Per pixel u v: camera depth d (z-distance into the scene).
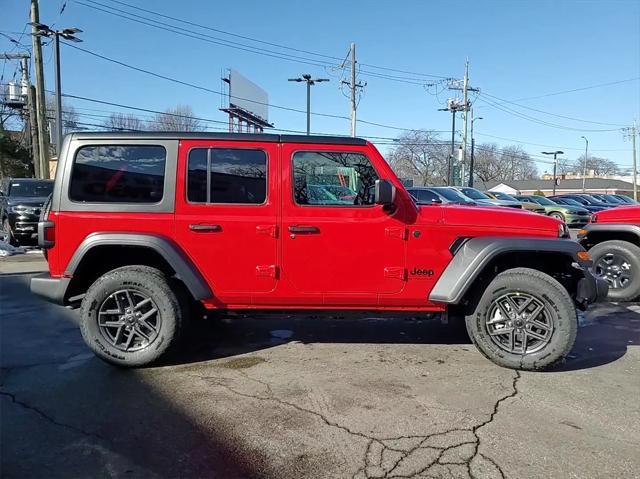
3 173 41.75
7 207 12.88
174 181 4.29
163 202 4.29
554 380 4.17
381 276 4.35
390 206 4.30
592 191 75.56
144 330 4.38
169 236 4.29
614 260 7.20
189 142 4.32
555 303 4.21
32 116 25.77
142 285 4.29
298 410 3.58
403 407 3.63
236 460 2.95
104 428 3.33
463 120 38.41
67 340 5.24
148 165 4.32
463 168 38.62
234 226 4.28
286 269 4.33
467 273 4.26
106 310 4.34
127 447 3.09
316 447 3.08
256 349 4.96
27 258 11.25
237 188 4.32
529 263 4.64
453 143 43.16
